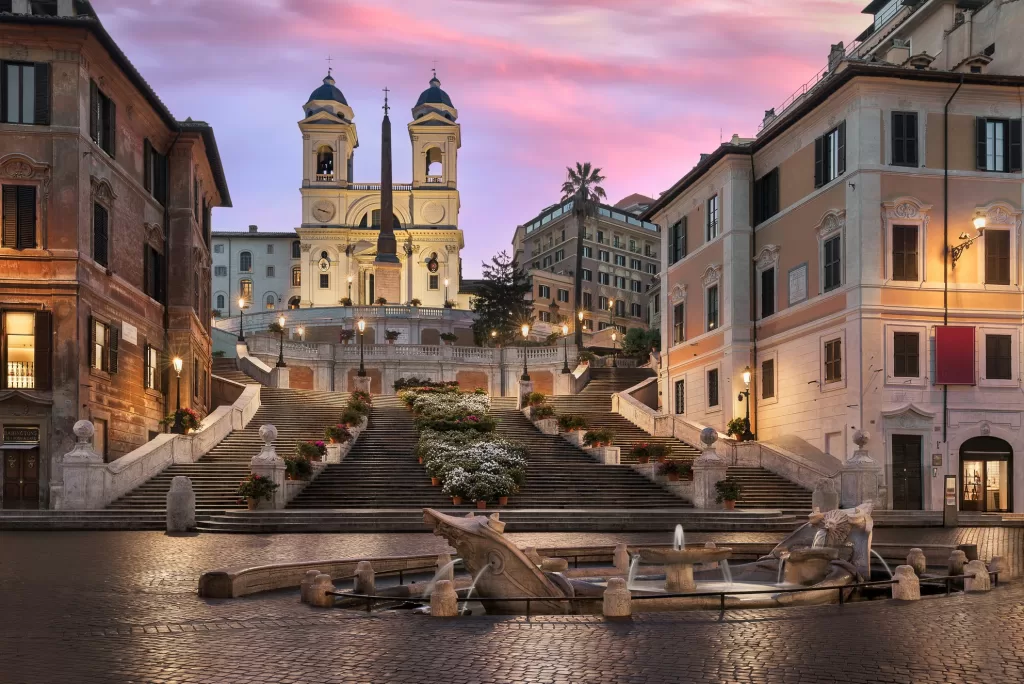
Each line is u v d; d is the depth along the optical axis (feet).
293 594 48.39
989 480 113.60
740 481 110.93
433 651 34.01
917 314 113.80
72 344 103.24
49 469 102.53
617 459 120.26
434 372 206.90
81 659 32.91
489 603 42.80
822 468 106.52
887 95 115.44
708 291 149.18
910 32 159.84
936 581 47.37
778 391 132.16
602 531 89.71
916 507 111.14
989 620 39.68
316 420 137.49
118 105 118.32
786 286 131.44
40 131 104.58
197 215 145.38
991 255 116.88
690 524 91.20
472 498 100.01
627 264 404.36
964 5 152.25
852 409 113.09
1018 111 118.21
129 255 121.70
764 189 139.13
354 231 352.90
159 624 39.55
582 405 161.48
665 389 165.58
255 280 389.39
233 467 107.45
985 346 114.83
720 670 30.99
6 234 103.96
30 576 54.75
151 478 102.17
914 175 115.44
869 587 49.03
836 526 50.93
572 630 37.96
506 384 209.05
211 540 76.89
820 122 123.54
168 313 135.64
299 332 235.61
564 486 109.19
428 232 352.69
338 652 33.91
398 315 262.26
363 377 176.14
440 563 58.70
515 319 267.80
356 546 71.61
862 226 113.80
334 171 359.46
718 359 143.54
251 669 31.40
